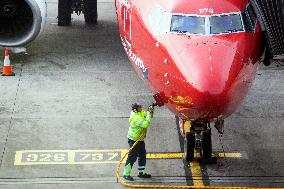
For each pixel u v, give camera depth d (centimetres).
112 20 8775
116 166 5284
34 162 5309
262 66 7319
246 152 5531
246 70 4512
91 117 6091
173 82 4431
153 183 5038
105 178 5106
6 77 6881
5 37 6975
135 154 4959
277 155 5497
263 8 5797
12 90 6594
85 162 5331
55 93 6556
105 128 5897
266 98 6562
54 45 7812
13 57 7394
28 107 6244
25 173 5147
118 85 6800
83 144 5609
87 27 8456
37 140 5650
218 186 5012
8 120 5975
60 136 5728
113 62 7388
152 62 4747
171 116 6147
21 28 7050
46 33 8181
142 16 5012
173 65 4428
